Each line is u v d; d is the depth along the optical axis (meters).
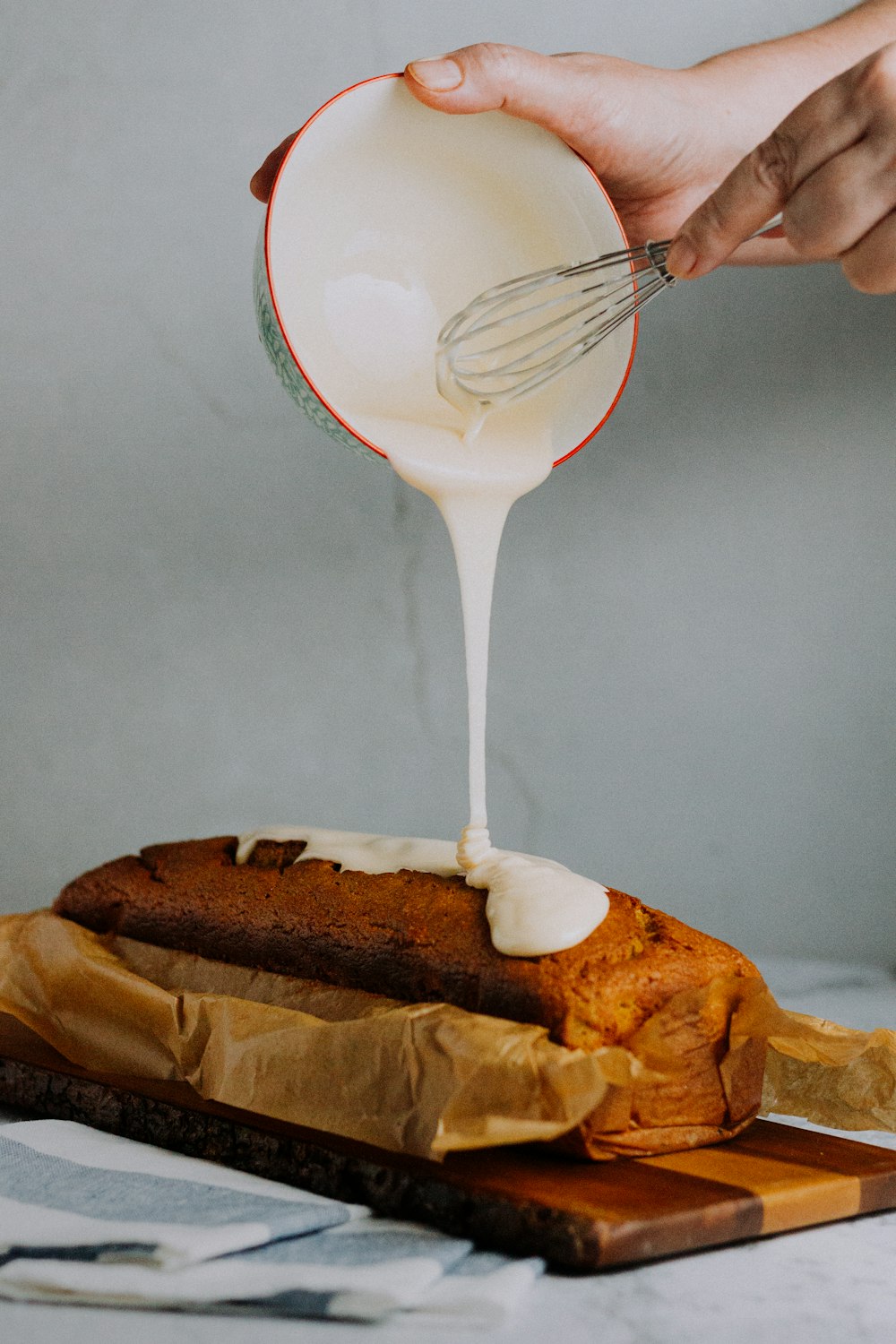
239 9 1.08
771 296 1.05
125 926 0.82
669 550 1.07
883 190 0.66
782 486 1.06
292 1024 0.71
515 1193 0.63
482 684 0.75
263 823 1.12
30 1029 0.81
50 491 1.11
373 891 0.76
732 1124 0.70
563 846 1.09
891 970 1.04
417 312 0.75
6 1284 0.60
